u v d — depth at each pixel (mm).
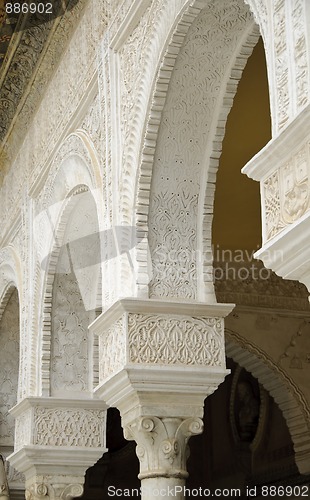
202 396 4051
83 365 5789
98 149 4688
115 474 10438
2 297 7363
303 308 7523
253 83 5281
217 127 4086
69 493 5574
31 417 5574
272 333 7402
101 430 5680
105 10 4699
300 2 2543
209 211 4156
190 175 4129
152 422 3982
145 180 4074
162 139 4062
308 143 2395
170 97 3986
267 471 8883
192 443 10211
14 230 6984
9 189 7215
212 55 3908
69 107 5305
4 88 6676
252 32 3863
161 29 3912
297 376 7387
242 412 9344
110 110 4445
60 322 5793
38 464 5543
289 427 7516
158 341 3988
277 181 2561
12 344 7668
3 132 7145
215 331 4086
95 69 4762
